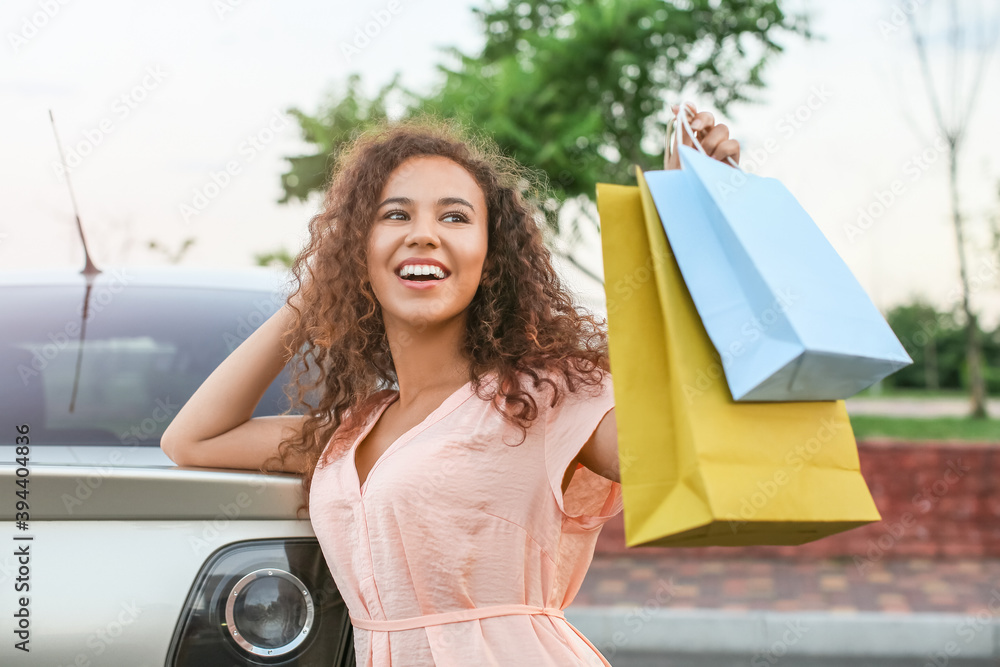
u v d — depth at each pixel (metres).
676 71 8.04
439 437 1.48
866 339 1.14
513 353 1.56
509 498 1.44
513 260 1.67
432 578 1.44
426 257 1.55
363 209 1.63
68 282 2.37
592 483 1.56
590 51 7.76
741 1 7.74
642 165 8.25
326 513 1.53
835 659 4.83
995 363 25.03
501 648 1.42
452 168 1.62
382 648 1.46
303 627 1.54
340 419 1.68
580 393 1.47
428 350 1.61
